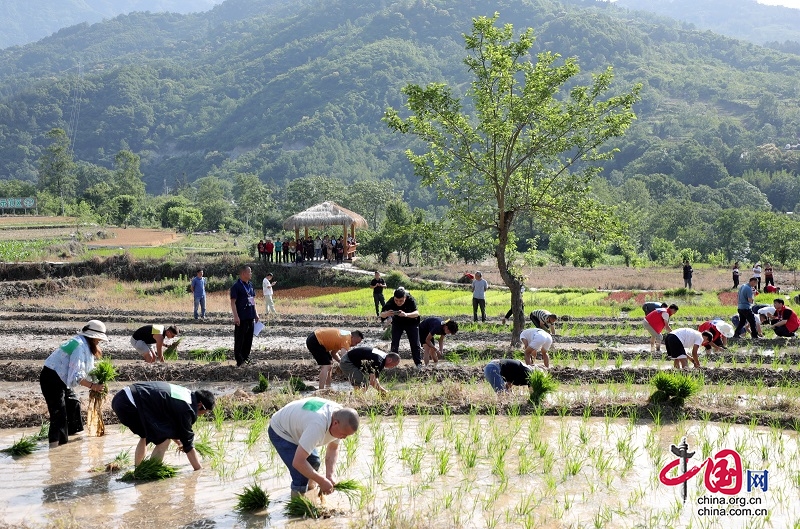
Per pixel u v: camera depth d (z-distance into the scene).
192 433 10.95
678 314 32.56
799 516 9.43
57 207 117.06
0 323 29.59
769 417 14.04
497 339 24.36
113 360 21.02
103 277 49.97
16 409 14.84
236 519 9.35
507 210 22.59
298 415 9.48
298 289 47.59
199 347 23.20
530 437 12.69
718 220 97.06
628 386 16.80
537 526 9.06
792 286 48.28
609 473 11.06
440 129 22.97
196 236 98.69
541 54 22.16
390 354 15.59
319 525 9.11
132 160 182.62
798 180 178.88
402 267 59.25
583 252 70.38
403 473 11.05
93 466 11.43
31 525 9.04
